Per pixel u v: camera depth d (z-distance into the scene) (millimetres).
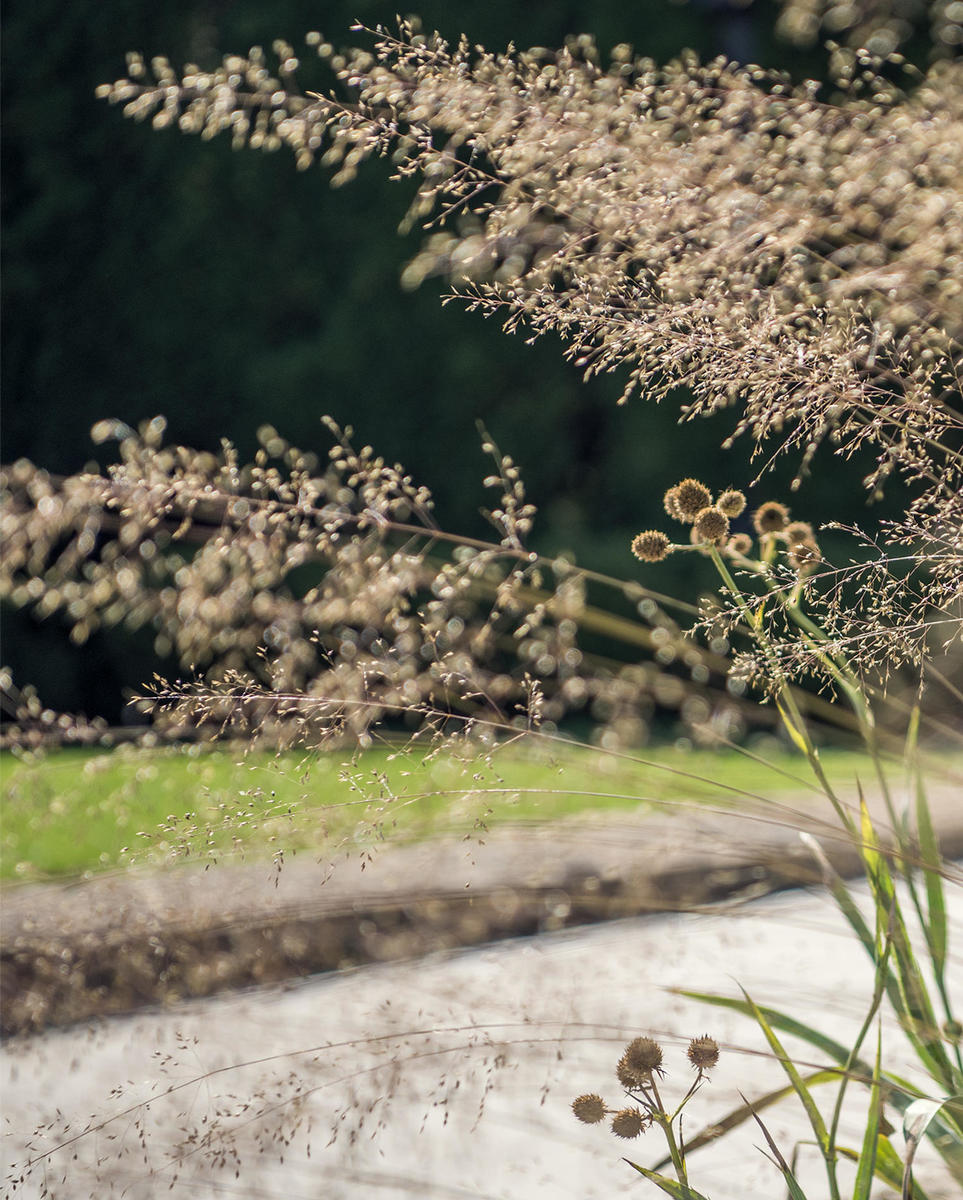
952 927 1703
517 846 1609
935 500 1340
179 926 1489
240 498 1396
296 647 1387
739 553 1450
